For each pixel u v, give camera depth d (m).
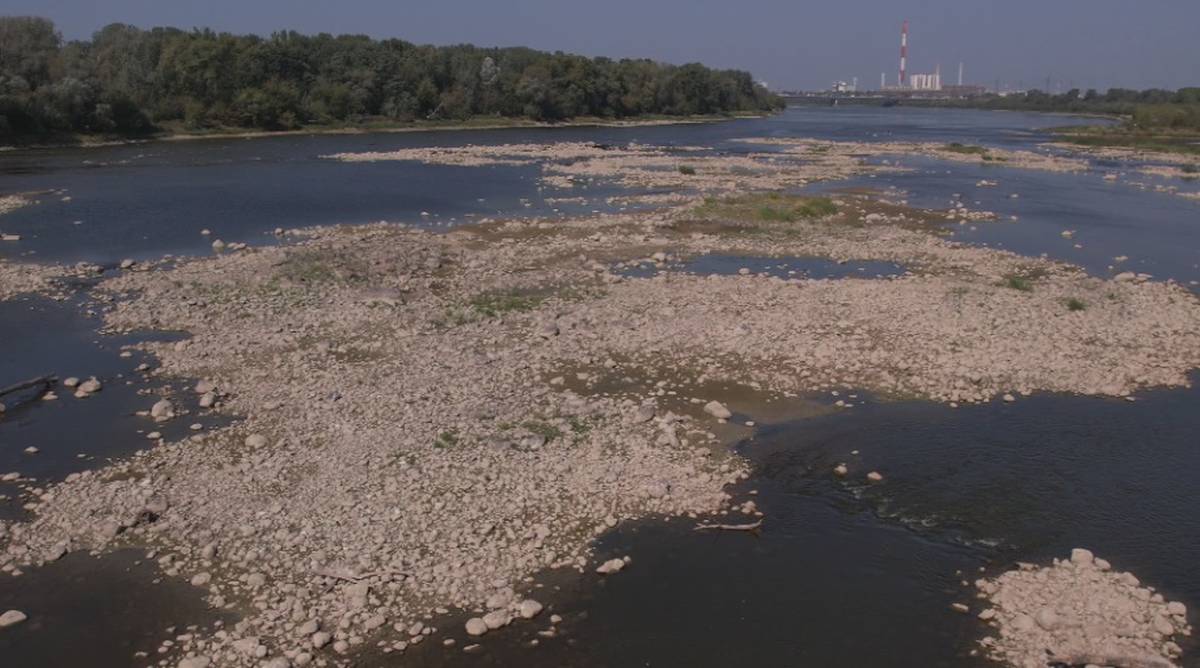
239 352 26.12
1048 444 20.55
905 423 21.64
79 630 13.84
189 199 55.59
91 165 72.81
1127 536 16.73
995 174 73.75
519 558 15.69
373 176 68.75
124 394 23.19
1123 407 22.72
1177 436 21.03
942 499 18.09
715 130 141.12
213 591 14.72
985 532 16.89
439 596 14.66
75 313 30.36
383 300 31.12
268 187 61.62
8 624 13.88
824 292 32.78
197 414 21.86
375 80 126.75
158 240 42.94
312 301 31.17
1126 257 40.69
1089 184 67.44
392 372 24.30
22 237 43.16
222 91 110.06
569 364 25.31
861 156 89.88
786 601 14.80
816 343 26.83
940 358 25.69
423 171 72.69
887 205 54.28
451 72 139.50
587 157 86.44
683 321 28.95
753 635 13.93
